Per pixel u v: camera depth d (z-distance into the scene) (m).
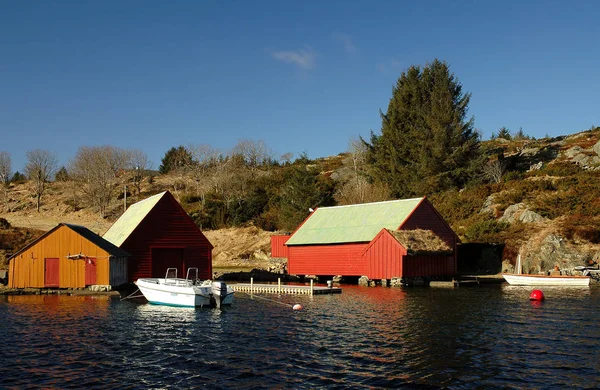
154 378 18.78
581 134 110.50
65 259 43.88
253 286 47.28
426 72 93.25
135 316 31.73
